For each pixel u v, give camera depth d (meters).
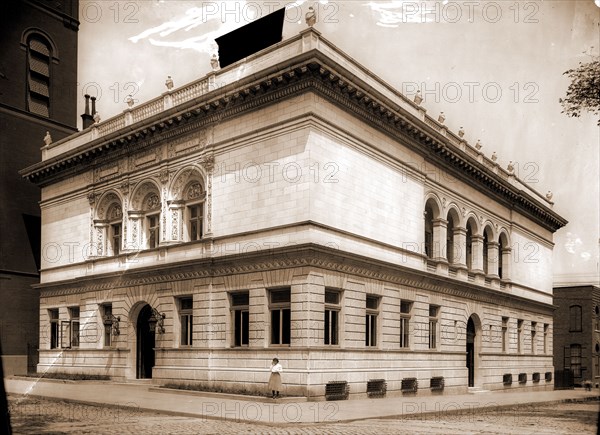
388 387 27.66
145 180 31.64
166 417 18.31
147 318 32.09
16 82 36.53
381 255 28.14
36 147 37.75
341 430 15.75
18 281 36.88
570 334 51.97
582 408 26.59
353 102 26.92
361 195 27.28
